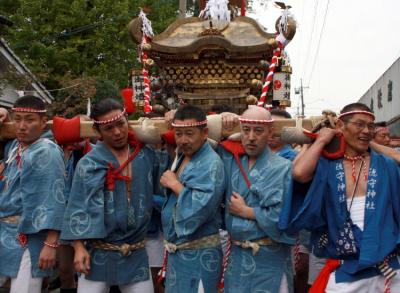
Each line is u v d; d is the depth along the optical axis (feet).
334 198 9.81
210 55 18.22
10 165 12.34
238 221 10.56
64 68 65.57
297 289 15.79
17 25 66.39
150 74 19.25
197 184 10.34
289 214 9.82
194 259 10.55
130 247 11.18
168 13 73.97
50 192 11.59
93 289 11.10
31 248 11.64
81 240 11.03
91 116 11.43
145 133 11.37
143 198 11.44
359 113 9.76
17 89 45.42
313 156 9.72
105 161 11.19
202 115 10.69
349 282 9.71
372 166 9.88
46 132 12.87
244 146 10.75
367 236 9.51
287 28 16.06
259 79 18.48
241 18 19.45
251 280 10.42
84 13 67.10
